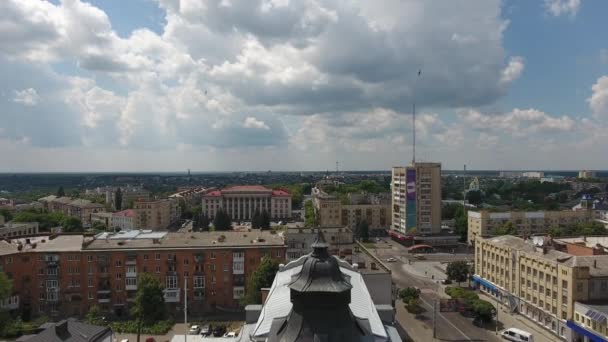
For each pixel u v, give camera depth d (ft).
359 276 263.08
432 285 436.35
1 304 323.57
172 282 354.33
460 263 431.02
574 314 283.38
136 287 350.64
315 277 155.02
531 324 322.96
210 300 356.79
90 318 301.22
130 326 311.68
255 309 225.97
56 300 345.10
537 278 322.55
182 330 312.71
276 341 157.89
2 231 587.68
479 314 324.39
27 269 344.08
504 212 632.38
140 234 409.49
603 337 254.88
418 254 593.42
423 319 336.29
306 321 153.69
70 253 347.36
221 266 358.02
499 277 375.86
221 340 251.60
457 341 291.99
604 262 299.17
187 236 395.14
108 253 349.82
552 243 376.48
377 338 173.78
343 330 153.17
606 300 283.38
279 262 361.30
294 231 508.53
